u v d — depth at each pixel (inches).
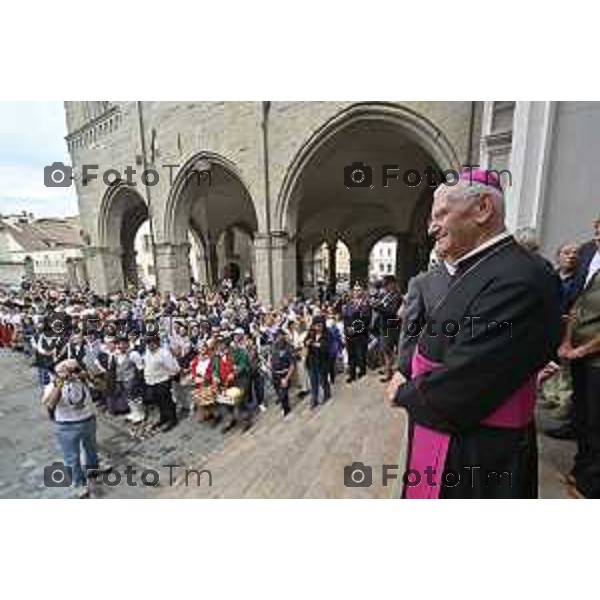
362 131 408.2
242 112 434.6
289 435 182.5
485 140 215.0
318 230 910.4
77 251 1266.0
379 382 243.3
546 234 168.7
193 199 557.0
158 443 249.8
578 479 86.3
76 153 693.9
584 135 156.8
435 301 54.1
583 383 87.4
